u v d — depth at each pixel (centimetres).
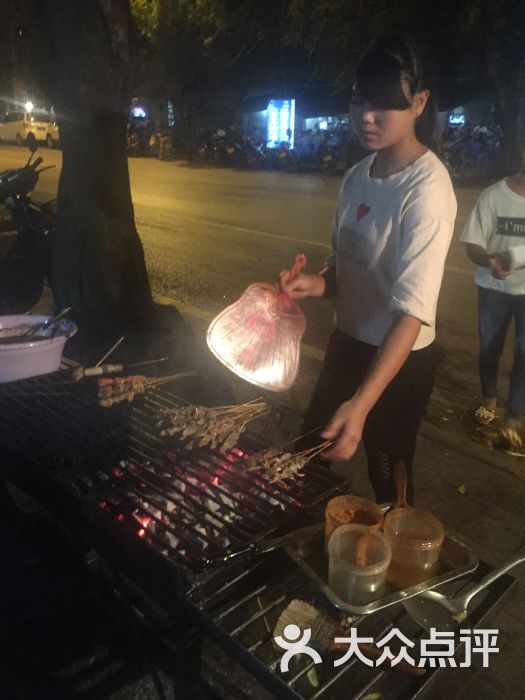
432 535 174
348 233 212
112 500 196
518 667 238
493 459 378
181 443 227
